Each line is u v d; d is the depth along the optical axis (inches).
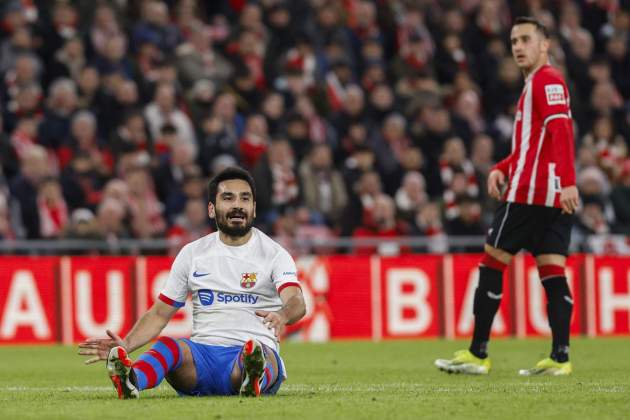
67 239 1982.0
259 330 915.4
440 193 2380.7
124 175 2123.5
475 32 2815.0
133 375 853.2
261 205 2178.9
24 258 1925.4
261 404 858.1
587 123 2689.5
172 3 2689.5
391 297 2055.9
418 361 1549.0
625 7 3053.6
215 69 2506.2
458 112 2541.8
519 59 1219.9
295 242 2034.9
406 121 2534.5
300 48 2536.9
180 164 2218.3
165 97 2288.4
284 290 900.0
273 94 2445.9
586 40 2856.8
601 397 938.1
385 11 2780.5
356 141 2395.4
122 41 2370.8
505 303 2063.2
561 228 1235.2
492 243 1237.1
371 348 1831.9
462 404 879.7
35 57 2343.8
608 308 2110.0
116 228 2010.3
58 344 1934.1
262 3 2672.2
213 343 909.8
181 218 2132.1
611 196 2426.2
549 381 1146.7
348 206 2166.6
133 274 1972.2
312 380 1210.6
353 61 2667.3
